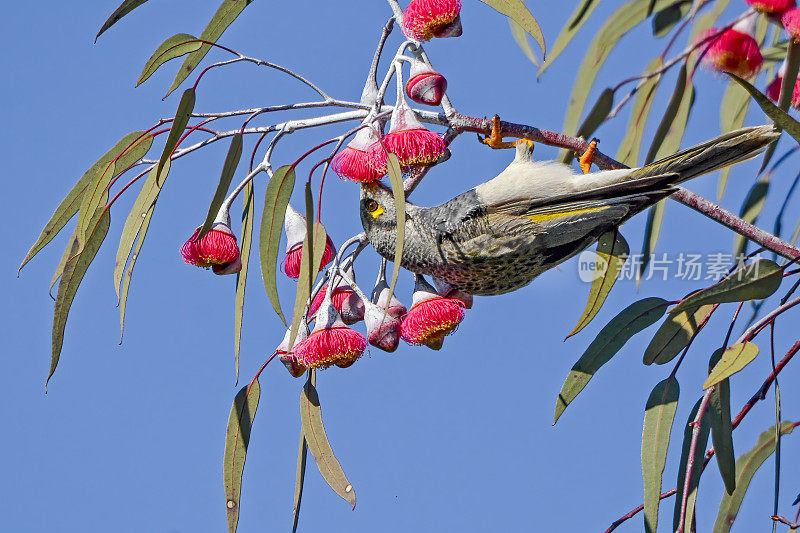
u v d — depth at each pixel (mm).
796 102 8914
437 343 8055
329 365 7902
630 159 9922
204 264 8414
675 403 8633
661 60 9742
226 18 8883
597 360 8828
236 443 8867
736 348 7898
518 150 8219
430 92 7855
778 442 8273
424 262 8289
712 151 7688
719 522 9344
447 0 7863
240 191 8578
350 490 8633
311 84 8695
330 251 8312
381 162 7660
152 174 8852
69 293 8742
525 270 8273
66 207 9273
